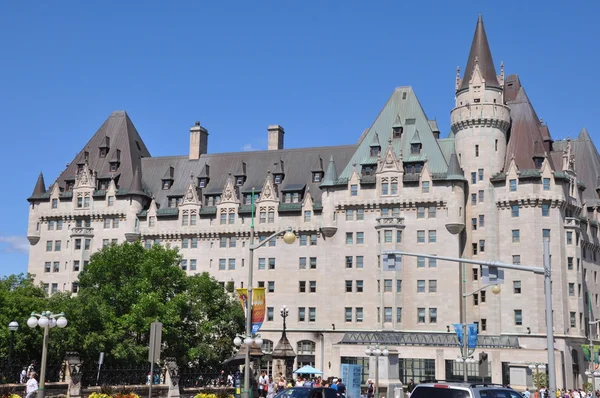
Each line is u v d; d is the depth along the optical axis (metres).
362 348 103.50
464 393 26.55
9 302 70.50
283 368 91.50
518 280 105.69
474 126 111.81
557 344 102.56
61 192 128.25
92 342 71.69
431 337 104.00
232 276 118.38
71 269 123.12
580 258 108.62
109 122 135.00
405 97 119.25
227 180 122.31
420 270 107.94
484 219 108.94
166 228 122.75
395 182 111.50
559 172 109.19
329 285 112.31
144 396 53.59
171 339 79.62
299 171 122.06
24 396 48.19
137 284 82.00
